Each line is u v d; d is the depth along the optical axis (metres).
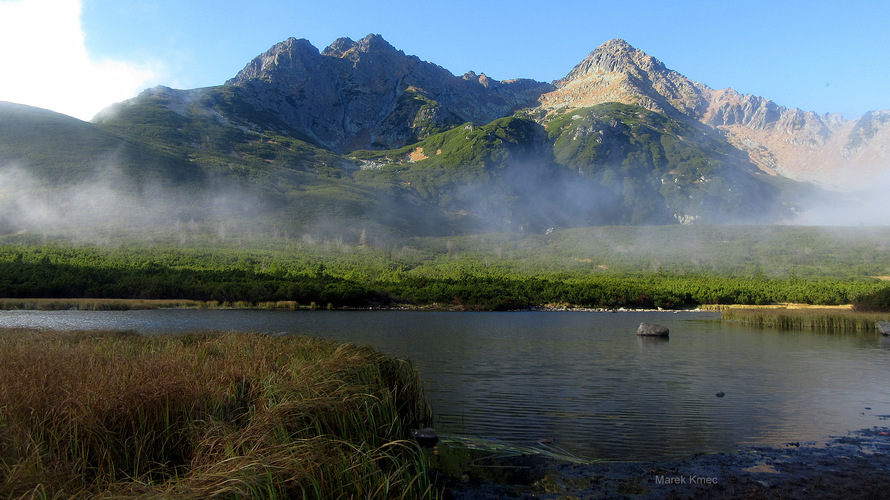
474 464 13.14
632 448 14.45
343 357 16.33
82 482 9.20
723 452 14.18
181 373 13.34
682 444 14.81
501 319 63.88
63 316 55.72
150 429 11.02
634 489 11.66
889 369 27.80
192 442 10.80
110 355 16.16
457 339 41.62
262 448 9.83
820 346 38.28
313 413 11.76
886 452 14.12
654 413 18.22
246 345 19.52
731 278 113.50
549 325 56.47
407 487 9.73
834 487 11.70
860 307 59.62
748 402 19.95
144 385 11.89
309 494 8.98
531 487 11.76
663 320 64.31
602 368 27.92
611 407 19.05
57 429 10.29
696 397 20.78
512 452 13.98
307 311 70.44
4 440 9.45
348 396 12.89
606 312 79.56
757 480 12.15
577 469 12.87
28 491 8.05
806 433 15.95
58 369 13.26
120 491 8.73
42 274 72.19
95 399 10.98
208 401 12.23
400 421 13.34
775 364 29.53
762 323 57.50
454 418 17.47
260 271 99.62
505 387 22.64
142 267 89.19
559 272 127.94
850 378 25.11
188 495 8.12
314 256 137.12
